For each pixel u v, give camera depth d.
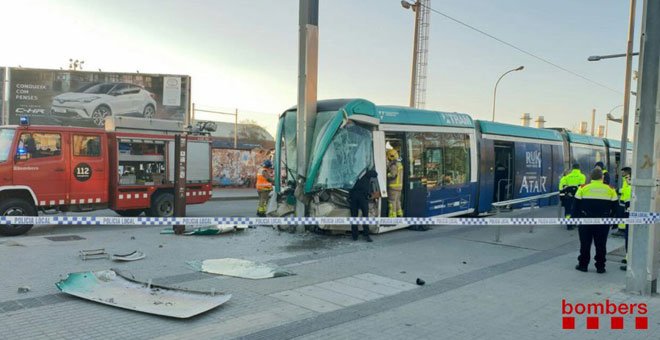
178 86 31.67
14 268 7.27
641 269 6.68
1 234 10.37
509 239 11.15
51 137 10.98
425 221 8.82
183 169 10.91
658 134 6.49
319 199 10.73
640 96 6.61
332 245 9.84
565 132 19.94
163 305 5.54
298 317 5.42
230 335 4.81
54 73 29.77
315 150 10.63
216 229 10.67
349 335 4.92
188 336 4.75
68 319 5.14
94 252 8.28
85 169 11.52
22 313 5.29
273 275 7.21
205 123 14.55
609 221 7.64
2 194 10.37
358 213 10.45
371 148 10.77
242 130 30.81
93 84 30.23
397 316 5.56
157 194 13.20
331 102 10.92
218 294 5.99
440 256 9.04
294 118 11.31
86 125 30.02
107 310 5.44
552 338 4.98
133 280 6.47
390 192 11.31
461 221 8.62
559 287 7.02
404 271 7.80
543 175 17.86
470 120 14.07
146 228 11.80
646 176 6.57
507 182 16.14
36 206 10.68
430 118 12.51
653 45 6.52
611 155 23.69
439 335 4.99
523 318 5.59
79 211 11.52
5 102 29.30
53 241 9.73
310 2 10.66
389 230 11.27
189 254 8.65
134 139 12.52
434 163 12.56
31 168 10.62
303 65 10.64
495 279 7.41
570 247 10.27
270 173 14.29
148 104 31.20
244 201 22.28
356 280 7.15
